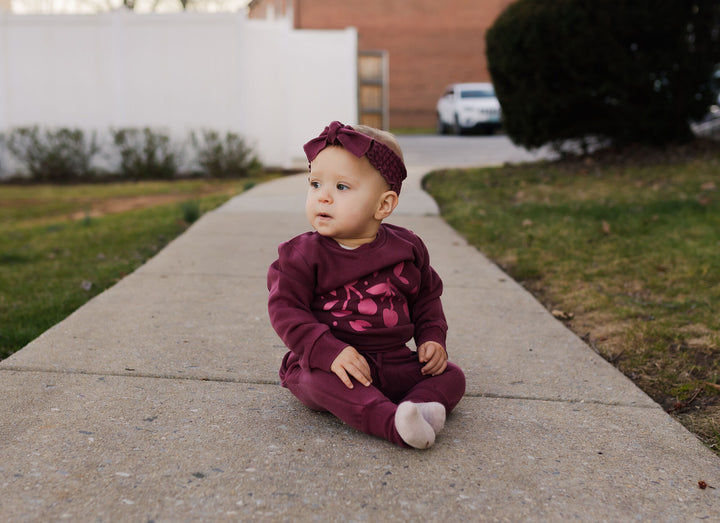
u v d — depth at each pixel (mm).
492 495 1896
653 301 3918
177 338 3207
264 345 3137
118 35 11602
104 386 2605
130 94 11773
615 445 2242
